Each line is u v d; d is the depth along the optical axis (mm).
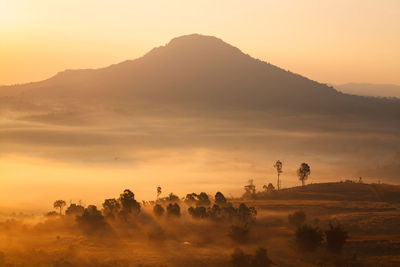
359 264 65000
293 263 65375
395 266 63719
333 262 65875
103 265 61781
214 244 78500
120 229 93562
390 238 80125
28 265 60688
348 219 100438
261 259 63500
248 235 79625
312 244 70562
